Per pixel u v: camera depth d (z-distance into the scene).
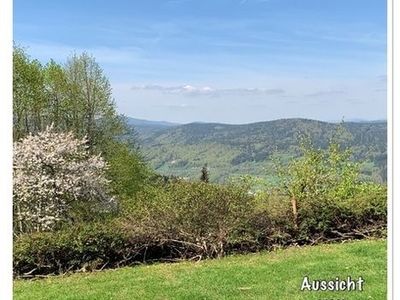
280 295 7.86
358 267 8.59
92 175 14.30
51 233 10.16
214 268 9.24
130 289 8.31
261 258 9.84
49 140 14.59
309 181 11.78
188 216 10.57
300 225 11.01
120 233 10.27
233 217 10.68
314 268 8.62
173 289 8.17
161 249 10.66
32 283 9.08
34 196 13.45
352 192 12.24
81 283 8.88
